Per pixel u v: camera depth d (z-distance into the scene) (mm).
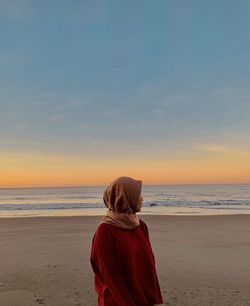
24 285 6332
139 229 2279
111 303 2098
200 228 14586
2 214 27156
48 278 6789
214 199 52094
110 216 2227
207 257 8695
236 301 5453
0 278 6812
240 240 11352
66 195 89250
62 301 5477
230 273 7164
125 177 2289
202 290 6023
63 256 8844
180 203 41969
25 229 14398
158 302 2244
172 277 6859
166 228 14641
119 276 2088
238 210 30406
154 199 54094
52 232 13422
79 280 6641
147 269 2195
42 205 40344
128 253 2129
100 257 2111
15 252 9391
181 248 9930
